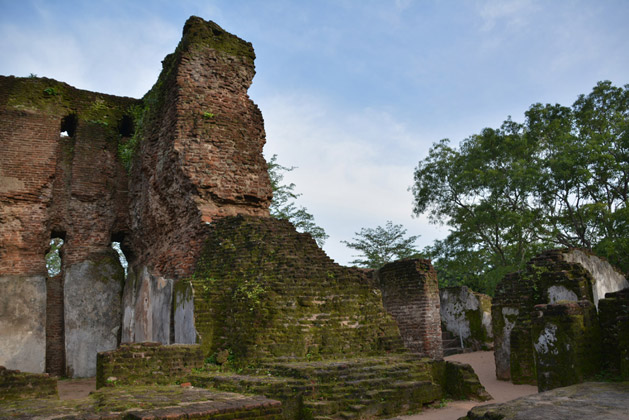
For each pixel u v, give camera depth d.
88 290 17.50
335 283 11.88
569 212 25.50
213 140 15.37
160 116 16.95
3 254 16.48
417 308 15.86
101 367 8.89
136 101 20.36
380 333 11.60
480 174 26.41
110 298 17.75
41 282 16.58
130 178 19.06
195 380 9.21
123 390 7.89
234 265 12.48
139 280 15.83
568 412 5.25
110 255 18.34
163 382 9.20
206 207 14.66
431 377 10.09
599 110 29.22
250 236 13.05
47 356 16.80
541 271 13.53
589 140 25.61
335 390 8.51
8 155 17.22
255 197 15.61
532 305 13.56
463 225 28.09
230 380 8.53
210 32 16.78
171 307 12.60
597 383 7.24
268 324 10.52
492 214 25.78
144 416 5.63
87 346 17.00
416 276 16.06
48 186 17.72
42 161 17.77
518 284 14.20
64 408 6.30
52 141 18.16
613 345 8.15
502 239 26.92
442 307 23.47
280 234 13.26
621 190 26.58
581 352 7.80
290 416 7.82
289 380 8.43
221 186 15.02
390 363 10.23
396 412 8.73
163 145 15.96
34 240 17.11
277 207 28.05
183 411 5.95
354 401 8.35
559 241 26.84
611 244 21.16
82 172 18.61
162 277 14.22
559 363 7.89
